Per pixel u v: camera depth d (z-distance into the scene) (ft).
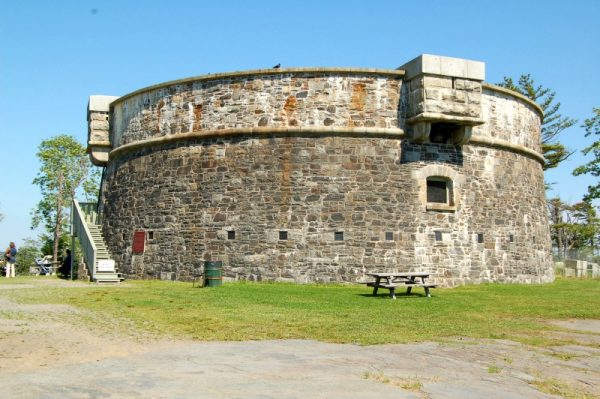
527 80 141.90
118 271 76.69
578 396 22.36
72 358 26.73
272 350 29.07
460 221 69.41
